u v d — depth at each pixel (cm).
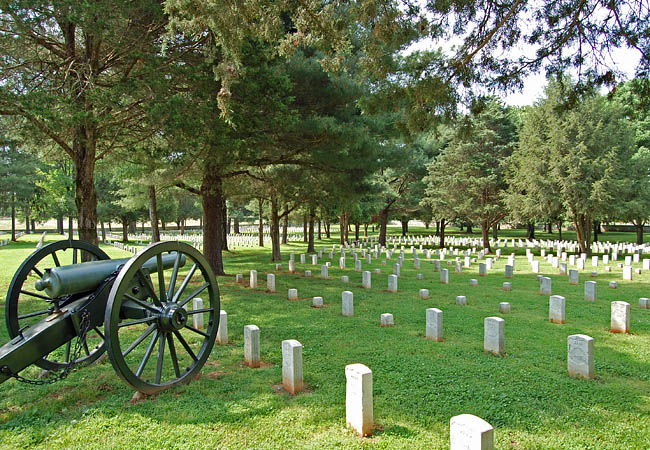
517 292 1244
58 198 3562
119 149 1295
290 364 484
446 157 3055
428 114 812
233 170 1459
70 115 761
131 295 436
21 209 4278
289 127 1058
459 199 2977
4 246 3219
